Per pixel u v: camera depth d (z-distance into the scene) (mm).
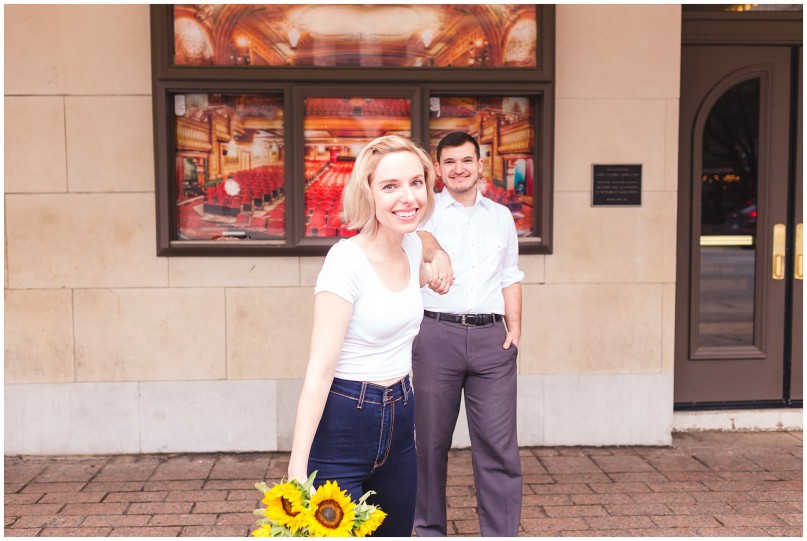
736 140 4828
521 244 4375
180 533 3338
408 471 2184
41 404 4316
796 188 4855
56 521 3461
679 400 4867
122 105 4227
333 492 1876
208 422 4387
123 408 4348
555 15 4289
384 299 1995
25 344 4289
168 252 4242
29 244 4254
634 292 4473
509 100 4402
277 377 4391
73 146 4230
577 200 4418
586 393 4500
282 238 4375
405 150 1980
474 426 3043
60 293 4281
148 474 4090
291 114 4234
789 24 4730
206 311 4340
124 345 4320
